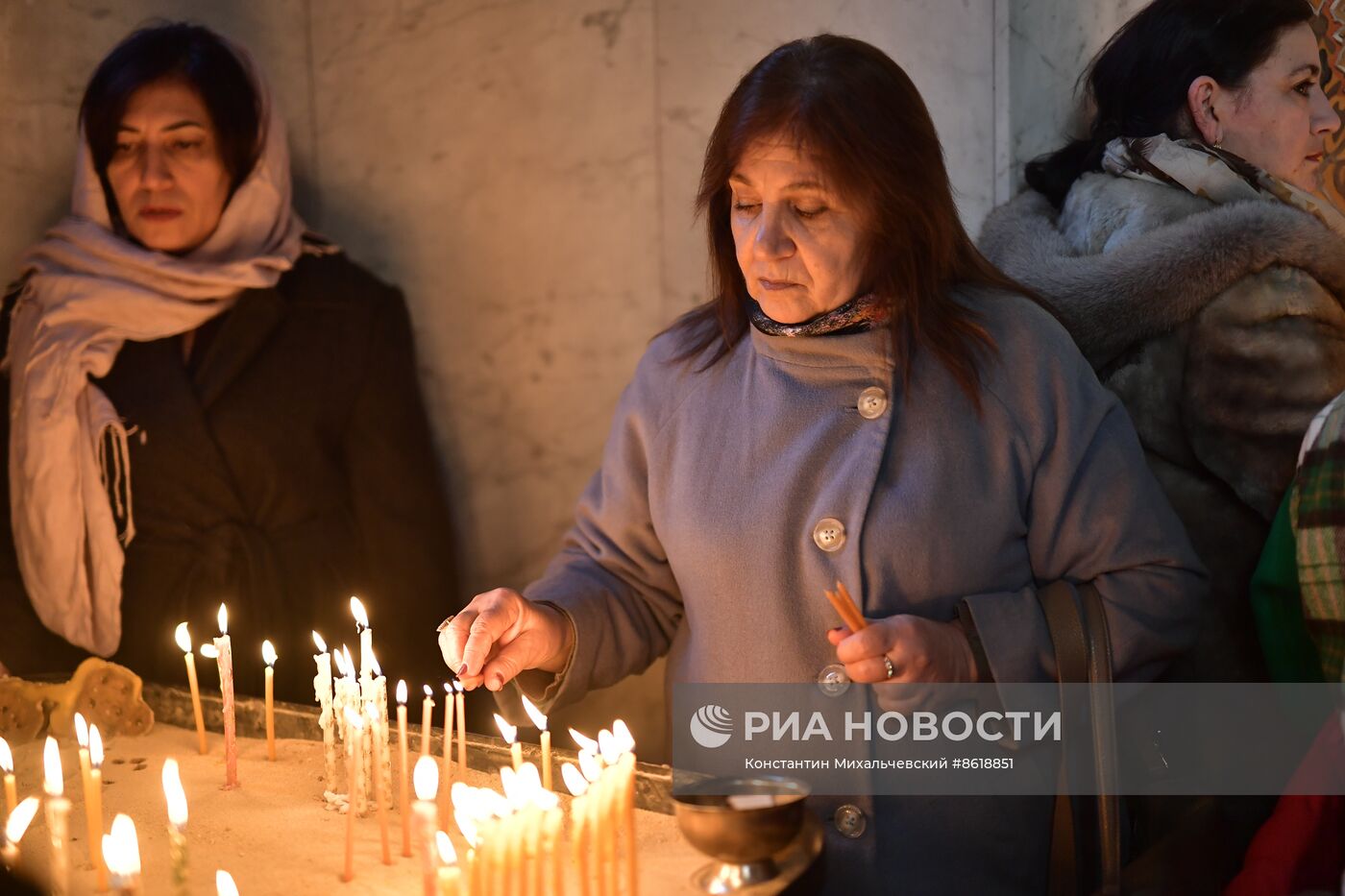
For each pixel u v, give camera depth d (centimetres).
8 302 245
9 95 252
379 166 274
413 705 245
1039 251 186
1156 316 172
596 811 118
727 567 148
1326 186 192
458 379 273
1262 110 180
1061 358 148
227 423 232
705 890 114
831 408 148
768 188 140
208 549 229
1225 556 173
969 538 143
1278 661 161
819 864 116
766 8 239
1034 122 229
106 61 233
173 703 185
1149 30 186
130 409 230
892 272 143
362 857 139
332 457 245
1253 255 167
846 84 136
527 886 114
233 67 237
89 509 227
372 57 272
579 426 265
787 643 145
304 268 248
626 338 259
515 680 160
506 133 264
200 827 148
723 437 153
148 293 230
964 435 145
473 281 270
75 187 239
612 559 166
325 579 238
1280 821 135
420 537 251
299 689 235
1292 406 167
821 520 143
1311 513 138
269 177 244
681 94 248
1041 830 146
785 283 144
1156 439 176
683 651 157
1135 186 180
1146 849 150
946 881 142
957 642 137
